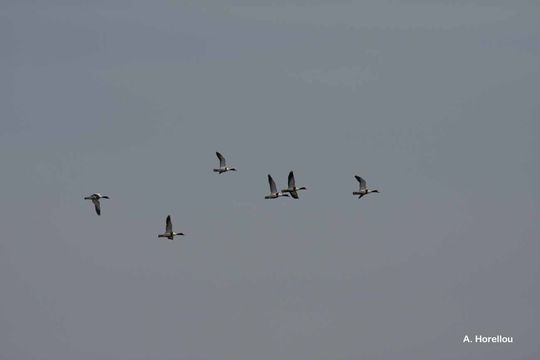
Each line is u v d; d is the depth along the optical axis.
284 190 91.81
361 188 95.12
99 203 93.00
